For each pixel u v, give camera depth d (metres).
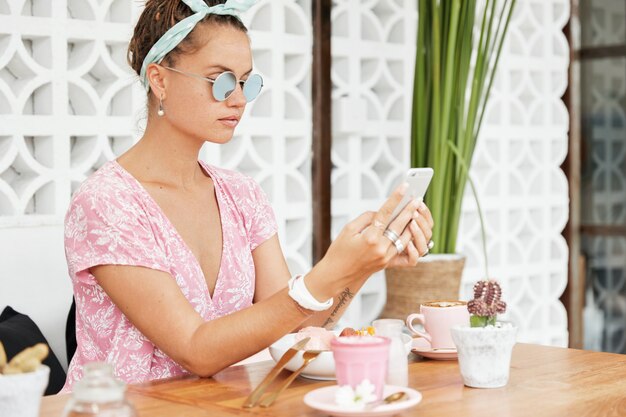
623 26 4.47
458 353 1.56
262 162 3.26
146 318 1.75
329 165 3.44
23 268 2.35
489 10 3.95
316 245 3.42
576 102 4.39
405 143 3.69
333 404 1.35
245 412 1.39
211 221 2.02
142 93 2.90
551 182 4.33
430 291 3.11
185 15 1.86
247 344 1.64
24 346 2.12
